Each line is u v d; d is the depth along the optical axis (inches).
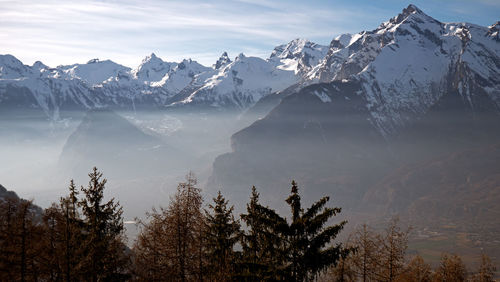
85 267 1441.9
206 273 1489.9
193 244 1491.1
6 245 1412.4
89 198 1518.2
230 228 1512.1
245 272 1279.5
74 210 1482.5
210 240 1486.2
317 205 1264.8
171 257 1478.8
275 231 1245.1
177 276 1487.5
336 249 1259.2
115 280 1510.8
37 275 1496.1
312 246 1246.9
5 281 1402.6
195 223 1496.1
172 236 1483.8
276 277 1226.6
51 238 1521.9
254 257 1334.9
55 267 1448.1
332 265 1321.4
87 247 1471.5
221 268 1441.9
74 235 1454.2
